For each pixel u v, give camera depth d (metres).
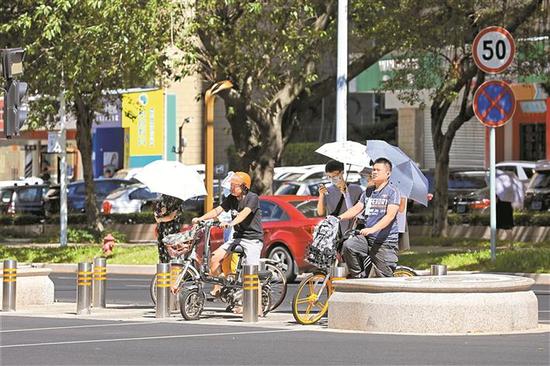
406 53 74.75
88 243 81.62
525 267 53.62
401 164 38.12
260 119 68.62
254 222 37.25
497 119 53.44
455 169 95.62
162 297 37.25
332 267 34.72
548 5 71.94
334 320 32.81
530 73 75.62
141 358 26.84
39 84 69.56
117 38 60.00
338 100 58.38
